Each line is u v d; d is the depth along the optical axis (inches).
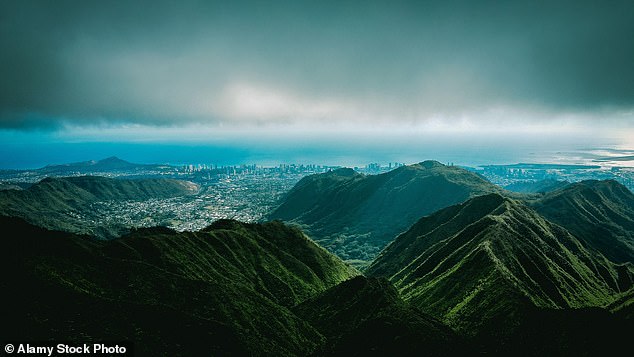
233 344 5019.7
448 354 5000.0
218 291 6151.6
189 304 5664.4
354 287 7519.7
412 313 6018.7
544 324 5285.4
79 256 5880.9
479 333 5531.5
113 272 5816.9
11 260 5103.3
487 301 6181.1
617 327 5049.2
